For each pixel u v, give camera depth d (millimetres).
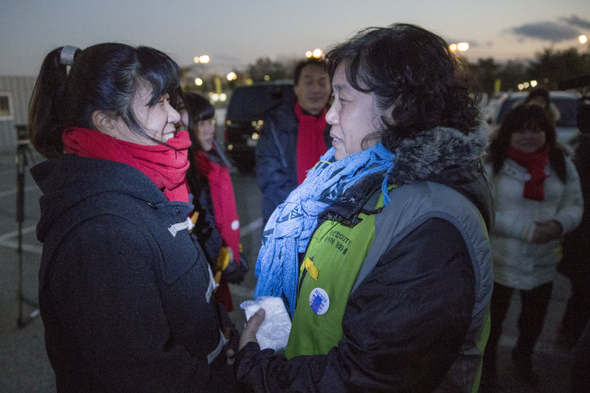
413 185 797
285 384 824
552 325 2664
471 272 761
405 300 729
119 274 739
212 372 909
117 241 745
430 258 732
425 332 720
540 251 1990
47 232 795
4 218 5258
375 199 836
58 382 858
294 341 952
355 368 753
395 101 829
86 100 825
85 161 805
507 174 2008
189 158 1570
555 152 2016
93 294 725
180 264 891
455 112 852
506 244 2012
